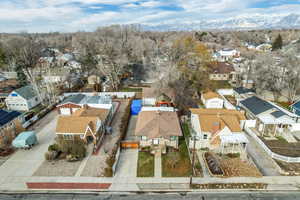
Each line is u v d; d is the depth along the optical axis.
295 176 23.17
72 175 23.39
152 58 86.06
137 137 31.53
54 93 49.12
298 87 45.38
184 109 41.25
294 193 20.69
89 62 66.69
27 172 24.00
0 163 25.73
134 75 72.25
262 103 36.00
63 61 82.31
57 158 26.58
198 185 21.28
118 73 63.16
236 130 28.59
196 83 50.72
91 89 58.03
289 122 31.11
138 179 22.70
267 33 192.50
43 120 38.09
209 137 28.94
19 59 61.34
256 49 118.19
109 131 32.91
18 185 22.00
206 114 33.28
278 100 46.12
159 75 56.56
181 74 52.91
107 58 58.56
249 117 37.03
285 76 47.97
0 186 21.91
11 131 30.72
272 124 34.03
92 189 21.33
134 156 26.91
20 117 35.50
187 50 66.50
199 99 47.91
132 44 77.12
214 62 65.62
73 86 58.66
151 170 24.14
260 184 21.27
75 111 36.97
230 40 151.88
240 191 21.00
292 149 28.06
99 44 70.12
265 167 24.78
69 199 20.06
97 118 30.42
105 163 25.53
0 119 31.23
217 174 23.05
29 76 50.06
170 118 31.80
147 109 36.56
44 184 22.06
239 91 47.25
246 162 25.45
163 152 27.25
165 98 44.94
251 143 29.84
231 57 96.44
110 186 21.72
